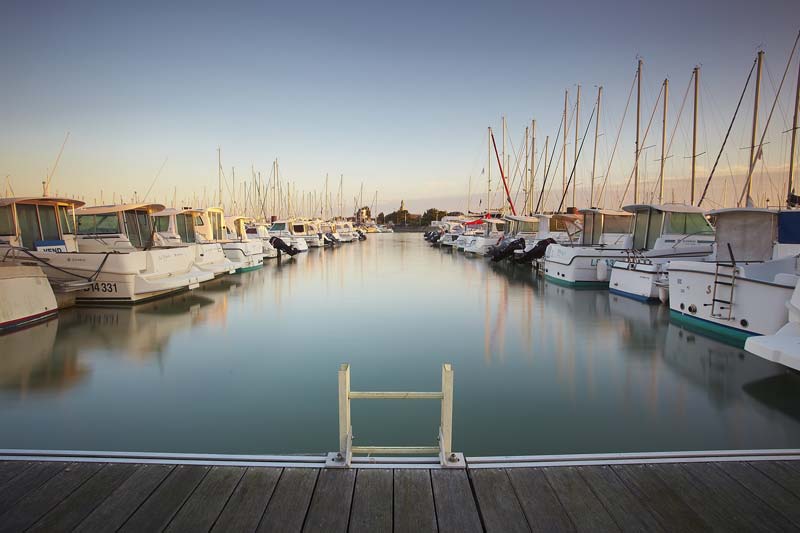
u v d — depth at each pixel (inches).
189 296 633.0
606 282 690.2
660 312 513.3
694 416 244.4
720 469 137.1
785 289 327.0
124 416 249.3
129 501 122.6
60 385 294.7
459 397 272.8
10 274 426.9
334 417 247.6
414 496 124.9
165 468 136.9
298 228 1724.9
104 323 462.3
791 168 646.5
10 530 112.0
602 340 397.7
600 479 132.3
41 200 537.0
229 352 367.6
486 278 836.0
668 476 133.8
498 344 387.9
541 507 120.6
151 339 406.6
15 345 382.6
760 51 703.7
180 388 289.7
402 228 4249.5
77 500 122.8
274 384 297.1
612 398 269.4
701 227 610.9
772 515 118.3
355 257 1316.4
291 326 456.8
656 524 115.1
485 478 132.3
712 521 116.3
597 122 1168.2
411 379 306.3
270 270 967.6
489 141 1865.2
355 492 126.3
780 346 251.8
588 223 822.5
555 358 347.6
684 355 350.0
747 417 243.0
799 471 136.3
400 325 460.8
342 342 397.7
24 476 132.8
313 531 112.1
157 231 760.3
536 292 665.0
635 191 980.6
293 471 135.5
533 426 234.1
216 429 234.2
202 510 119.1
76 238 593.9
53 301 478.3
